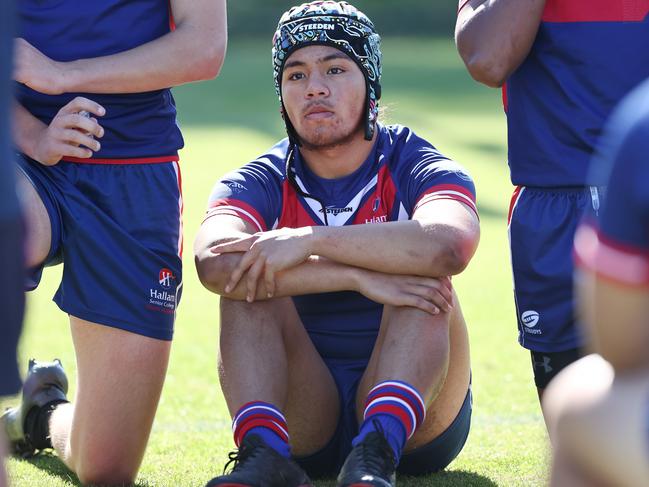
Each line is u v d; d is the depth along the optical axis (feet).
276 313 43.09
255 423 39.96
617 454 20.34
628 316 20.77
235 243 42.63
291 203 46.80
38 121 46.42
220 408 61.46
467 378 45.39
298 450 45.83
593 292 21.20
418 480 46.73
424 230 42.39
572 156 44.83
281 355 42.11
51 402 51.16
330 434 45.65
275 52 45.83
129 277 46.16
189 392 65.00
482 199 154.20
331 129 44.73
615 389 20.89
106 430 46.19
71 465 48.49
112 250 46.14
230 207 45.34
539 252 45.50
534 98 45.78
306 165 46.96
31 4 46.75
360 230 42.52
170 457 51.42
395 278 42.09
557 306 45.39
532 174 45.85
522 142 46.34
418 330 41.16
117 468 46.70
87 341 46.39
